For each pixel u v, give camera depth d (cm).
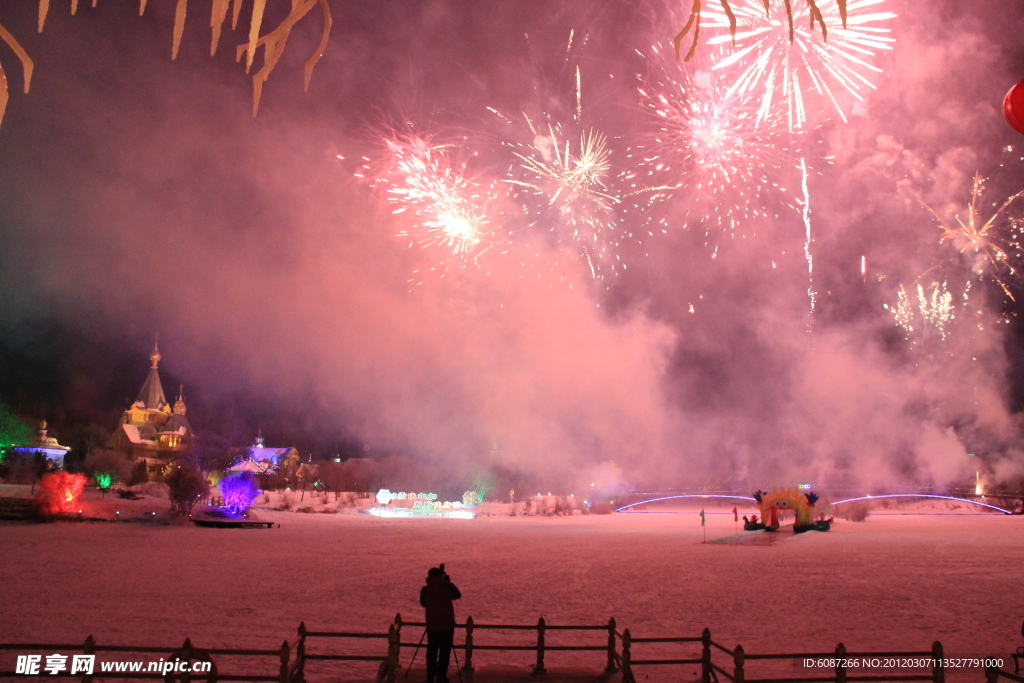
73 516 5006
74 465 9706
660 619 1984
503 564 3256
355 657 1291
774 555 3709
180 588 2323
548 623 1925
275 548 3741
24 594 2138
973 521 6956
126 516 5322
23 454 8462
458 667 1305
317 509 7519
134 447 11450
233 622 1795
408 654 1516
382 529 5472
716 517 8144
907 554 3762
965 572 2992
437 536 4866
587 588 2553
